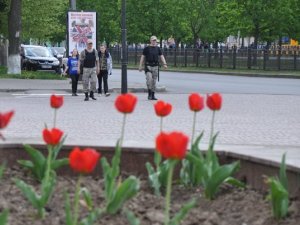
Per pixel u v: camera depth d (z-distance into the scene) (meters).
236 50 51.06
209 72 48.09
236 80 38.84
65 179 6.47
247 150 6.71
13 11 35.03
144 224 5.04
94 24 30.50
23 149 6.86
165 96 24.98
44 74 37.56
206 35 59.94
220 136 12.21
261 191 5.98
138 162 6.68
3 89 26.45
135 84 31.30
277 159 6.05
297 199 5.56
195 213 5.36
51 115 16.28
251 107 19.80
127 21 62.56
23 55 44.22
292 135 12.60
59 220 4.98
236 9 51.38
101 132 12.59
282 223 5.06
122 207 5.21
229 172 5.62
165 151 3.22
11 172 6.53
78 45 30.52
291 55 46.97
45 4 45.12
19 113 16.81
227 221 5.16
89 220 4.21
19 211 5.19
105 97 24.05
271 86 32.66
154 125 14.06
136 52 64.12
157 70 22.67
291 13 50.25
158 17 61.66
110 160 6.73
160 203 5.58
